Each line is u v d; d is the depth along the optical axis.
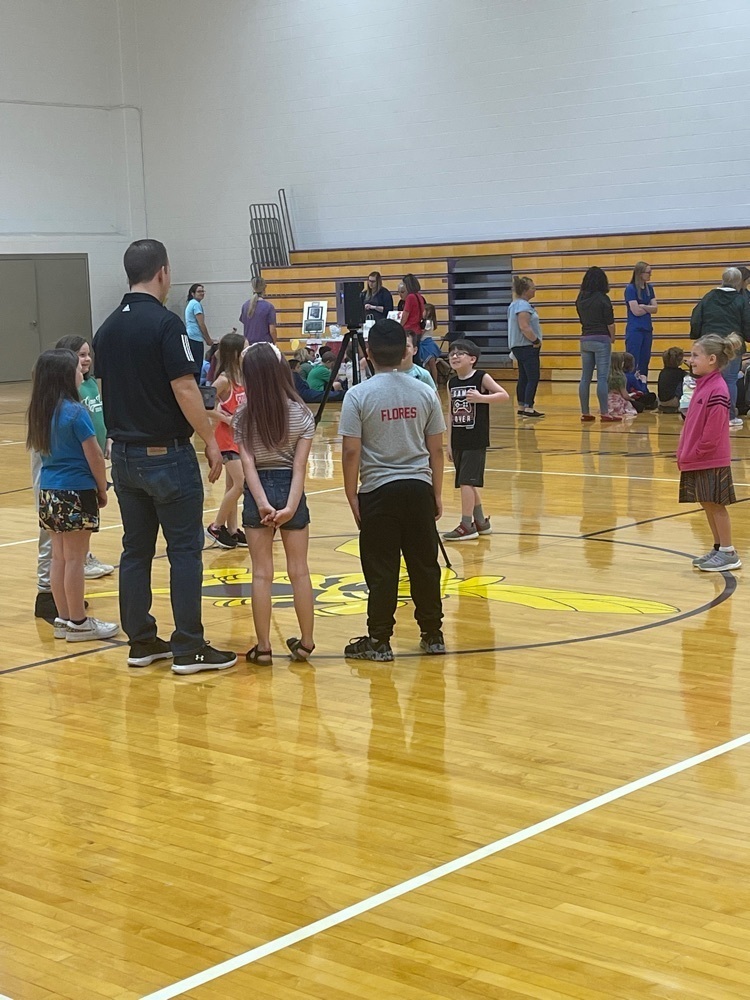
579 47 17.34
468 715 4.65
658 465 10.78
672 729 4.44
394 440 5.30
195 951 2.94
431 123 19.08
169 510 5.30
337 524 8.57
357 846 3.52
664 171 16.81
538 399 16.94
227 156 21.81
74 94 22.58
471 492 7.83
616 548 7.52
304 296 20.41
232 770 4.16
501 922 3.04
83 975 2.84
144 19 22.53
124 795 3.97
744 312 12.53
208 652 5.39
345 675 5.21
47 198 22.45
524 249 17.89
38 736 4.57
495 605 6.27
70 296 22.78
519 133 18.12
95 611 6.45
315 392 16.78
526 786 3.94
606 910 3.09
